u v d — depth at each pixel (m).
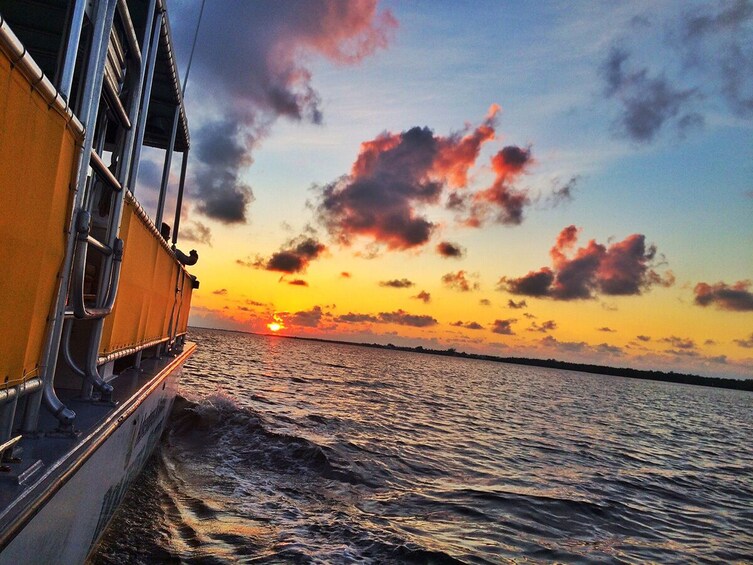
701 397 115.75
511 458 14.69
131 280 4.48
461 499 9.11
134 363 6.07
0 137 1.74
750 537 9.27
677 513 10.57
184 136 8.91
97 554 4.54
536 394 56.09
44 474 2.18
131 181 4.50
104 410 3.45
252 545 5.80
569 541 7.70
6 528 1.73
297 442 11.30
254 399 20.33
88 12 2.77
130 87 3.79
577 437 22.41
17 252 2.03
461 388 50.25
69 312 2.91
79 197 2.81
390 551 6.07
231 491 7.80
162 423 8.54
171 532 5.78
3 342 2.01
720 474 16.88
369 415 20.12
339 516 7.29
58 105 2.23
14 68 1.75
